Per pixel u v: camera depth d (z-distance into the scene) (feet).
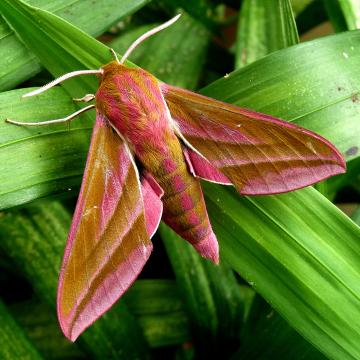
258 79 0.46
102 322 0.50
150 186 0.42
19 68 0.46
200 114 0.43
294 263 0.44
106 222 0.41
